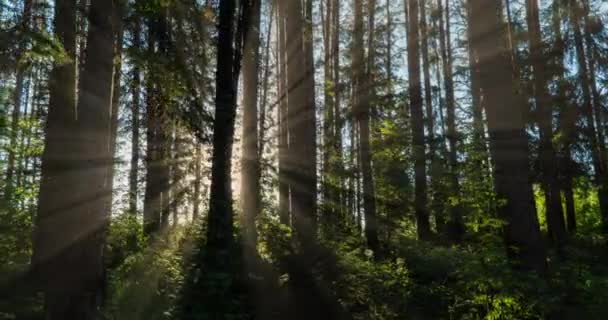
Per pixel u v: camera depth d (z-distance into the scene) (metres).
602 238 14.90
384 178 15.56
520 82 12.73
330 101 18.06
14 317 6.49
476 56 9.27
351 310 7.67
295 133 12.16
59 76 7.71
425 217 15.12
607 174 14.51
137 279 8.28
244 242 9.12
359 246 13.42
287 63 12.78
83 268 6.96
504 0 15.08
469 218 8.23
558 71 13.59
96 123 7.34
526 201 8.54
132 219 13.47
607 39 14.94
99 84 7.38
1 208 9.95
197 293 5.71
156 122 11.93
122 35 8.31
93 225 7.16
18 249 9.42
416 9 17.53
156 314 6.55
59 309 6.69
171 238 12.93
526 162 8.73
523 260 8.30
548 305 6.50
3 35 6.55
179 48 8.85
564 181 14.28
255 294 6.85
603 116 15.37
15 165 12.98
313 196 11.66
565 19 14.43
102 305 7.00
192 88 8.94
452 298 7.95
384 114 16.38
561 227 16.08
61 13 7.55
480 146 9.10
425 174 13.86
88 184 7.25
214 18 10.15
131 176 15.91
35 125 13.17
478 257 7.21
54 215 7.21
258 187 12.26
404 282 8.92
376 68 16.92
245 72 13.31
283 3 14.34
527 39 12.57
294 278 8.06
